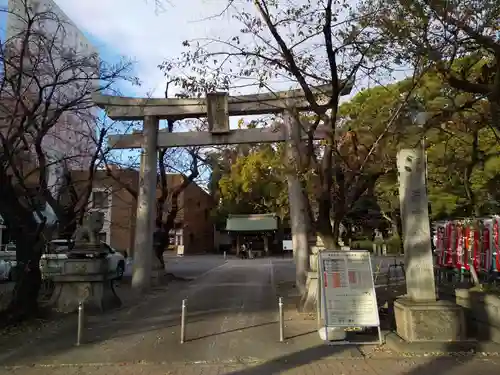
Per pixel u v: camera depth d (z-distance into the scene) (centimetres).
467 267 1080
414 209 898
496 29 789
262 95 1592
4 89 1145
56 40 1409
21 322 1102
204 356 809
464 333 825
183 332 920
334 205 1241
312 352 823
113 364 769
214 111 1603
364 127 1084
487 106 903
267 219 5075
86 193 1505
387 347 843
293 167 1157
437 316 826
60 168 1895
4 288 1769
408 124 899
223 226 5966
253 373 708
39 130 1199
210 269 3050
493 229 956
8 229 1181
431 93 946
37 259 1168
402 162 920
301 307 1264
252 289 1830
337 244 1123
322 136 1182
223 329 1030
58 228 1420
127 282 2170
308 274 1296
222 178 4756
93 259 1305
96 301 1277
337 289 902
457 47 778
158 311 1299
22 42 1195
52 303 1290
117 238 4012
